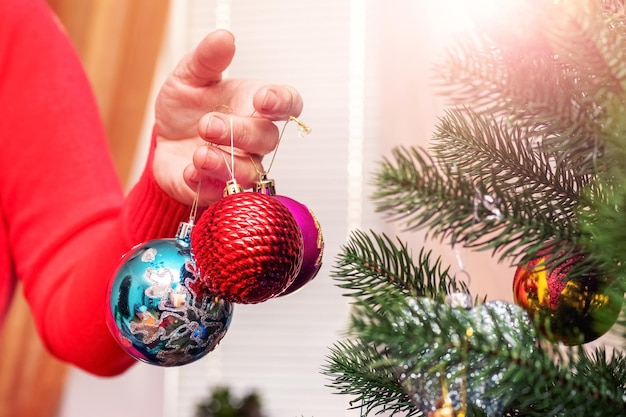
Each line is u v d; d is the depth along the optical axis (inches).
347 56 84.0
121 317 22.1
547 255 18.7
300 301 84.4
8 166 36.1
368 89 83.2
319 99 83.8
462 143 20.0
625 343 16.3
